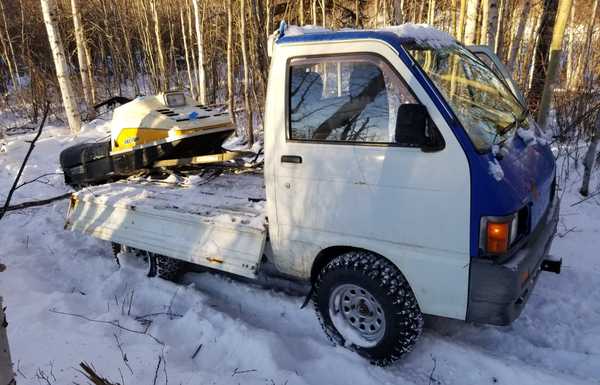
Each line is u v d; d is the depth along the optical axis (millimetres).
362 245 3201
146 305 4312
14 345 3475
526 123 3783
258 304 4246
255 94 11773
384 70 3002
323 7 11844
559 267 3623
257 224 3744
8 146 10859
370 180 3076
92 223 4949
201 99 13062
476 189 2756
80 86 17734
